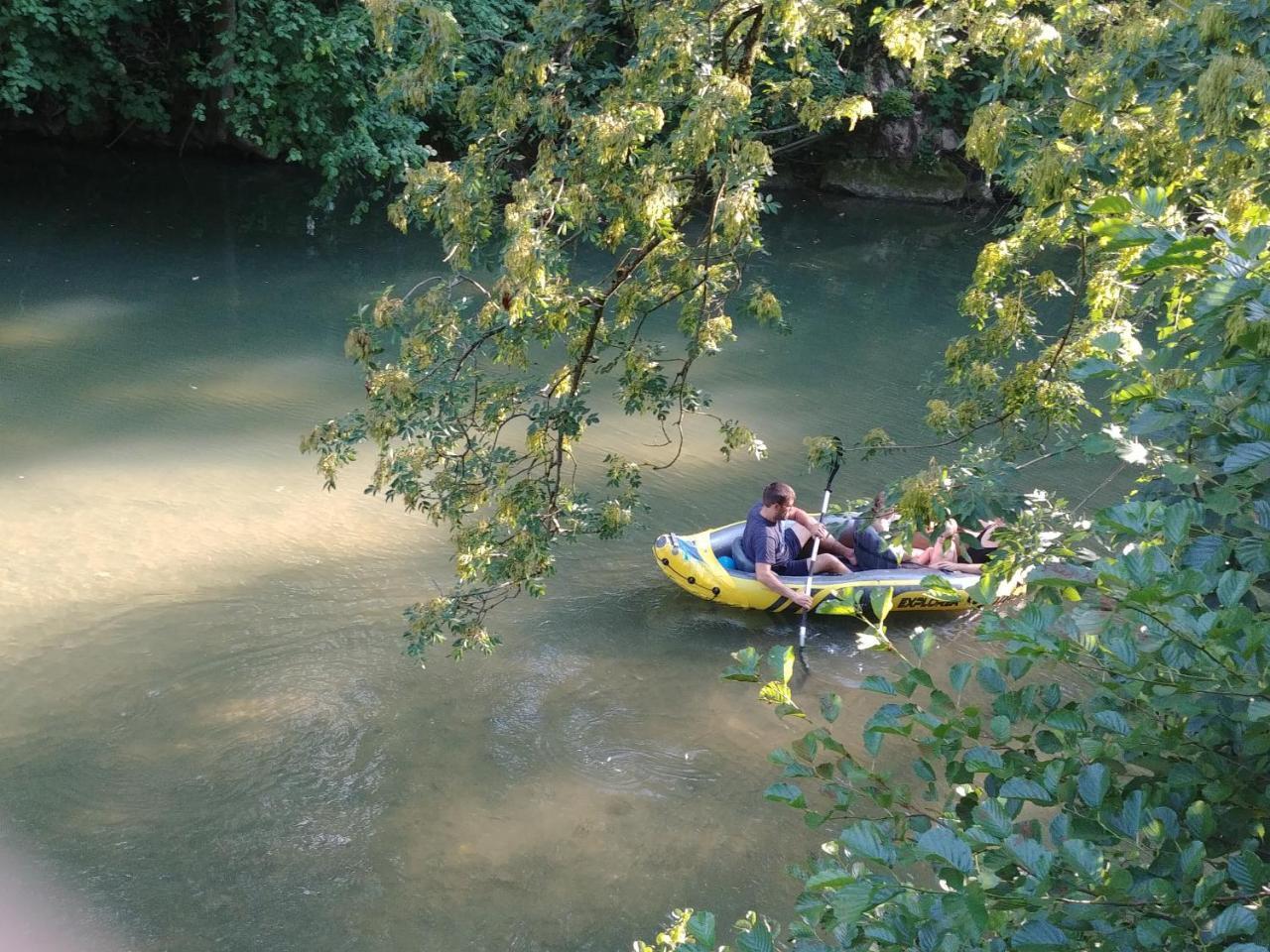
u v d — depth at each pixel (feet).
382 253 56.13
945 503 12.75
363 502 30.76
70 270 49.73
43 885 17.98
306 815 20.01
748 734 23.08
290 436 34.47
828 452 17.25
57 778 20.29
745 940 6.14
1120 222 7.20
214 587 26.23
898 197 78.95
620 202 15.30
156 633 24.43
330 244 57.31
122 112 66.74
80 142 71.56
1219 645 5.99
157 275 50.06
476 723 22.76
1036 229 16.94
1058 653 6.36
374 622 25.53
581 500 17.79
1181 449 7.43
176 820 19.60
